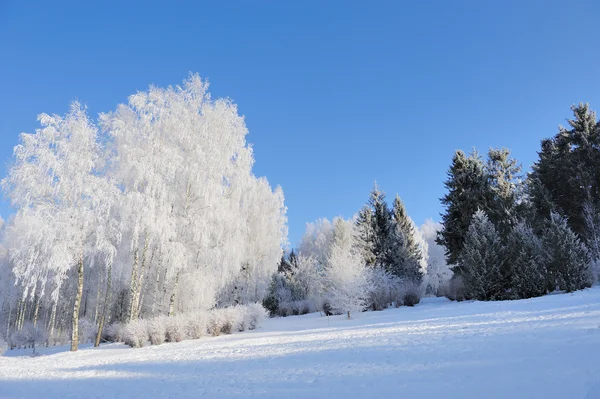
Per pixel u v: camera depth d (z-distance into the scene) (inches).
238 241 845.2
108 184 714.2
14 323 1574.8
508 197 1157.1
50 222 650.2
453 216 1182.9
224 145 839.1
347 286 865.5
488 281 822.5
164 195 731.4
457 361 211.2
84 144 711.7
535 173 1325.0
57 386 292.2
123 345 689.0
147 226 720.3
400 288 1047.0
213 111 846.5
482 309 586.2
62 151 676.7
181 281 808.3
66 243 651.5
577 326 275.4
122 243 896.3
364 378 200.1
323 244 2251.5
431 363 215.6
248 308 869.2
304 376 227.1
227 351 430.0
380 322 602.2
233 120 881.5
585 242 1005.8
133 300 753.6
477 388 153.3
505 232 1030.4
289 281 1552.7
